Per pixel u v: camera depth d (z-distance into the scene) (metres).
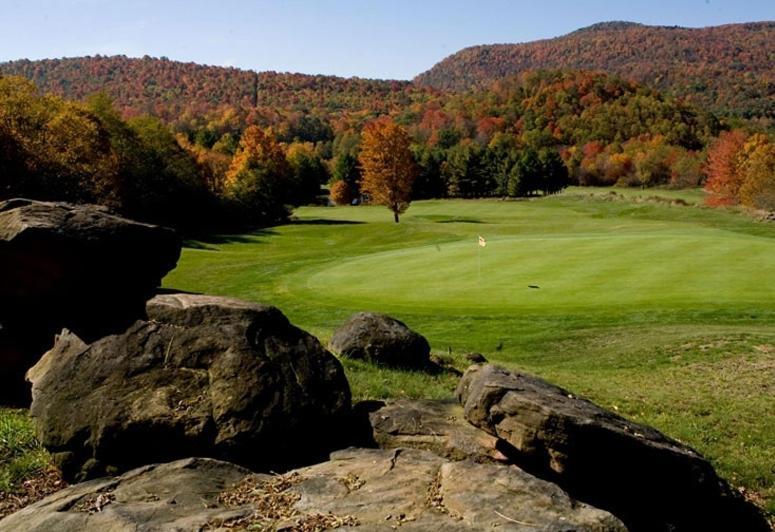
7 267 8.19
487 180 107.88
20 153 40.19
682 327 20.28
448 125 162.00
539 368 17.22
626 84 158.25
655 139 123.19
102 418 7.16
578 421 7.26
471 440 7.90
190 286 33.09
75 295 8.49
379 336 13.86
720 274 25.70
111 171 48.44
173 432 7.14
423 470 6.82
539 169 105.69
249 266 38.06
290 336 8.38
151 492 6.24
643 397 14.29
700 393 14.73
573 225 60.44
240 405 7.35
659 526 7.52
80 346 7.95
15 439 7.92
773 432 12.07
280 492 6.31
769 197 69.69
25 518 5.79
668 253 29.81
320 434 7.84
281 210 74.75
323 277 30.58
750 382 15.43
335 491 6.29
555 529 5.37
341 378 8.32
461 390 9.34
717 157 80.75
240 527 5.53
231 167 82.94
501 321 21.95
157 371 7.62
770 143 76.31
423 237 52.38
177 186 62.19
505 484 6.21
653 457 7.46
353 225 63.09
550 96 156.75
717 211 75.38
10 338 8.74
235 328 7.98
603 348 19.22
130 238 8.72
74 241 8.23
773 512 8.97
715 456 10.78
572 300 23.52
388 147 65.38
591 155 124.75
